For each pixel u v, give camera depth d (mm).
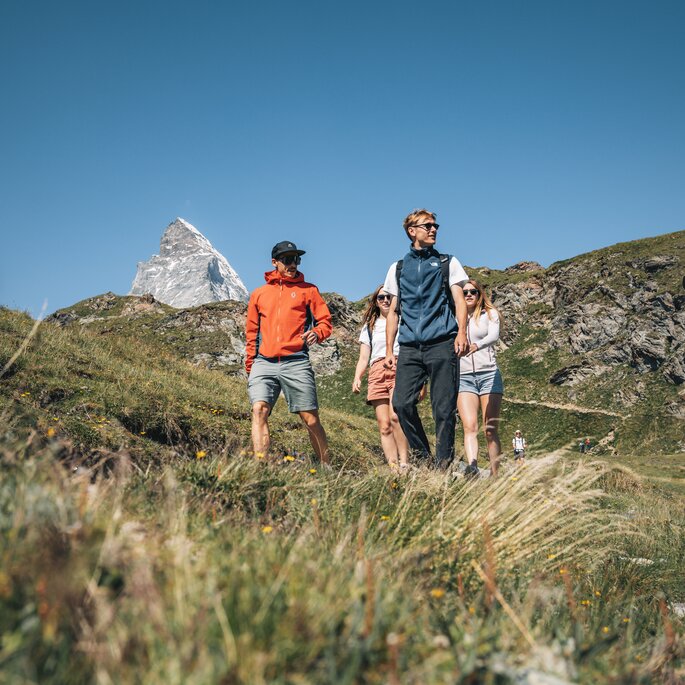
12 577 1700
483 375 7090
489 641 2084
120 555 1968
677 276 89562
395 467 5766
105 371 9352
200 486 3953
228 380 15289
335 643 1754
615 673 2127
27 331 10453
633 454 64688
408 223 5918
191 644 1552
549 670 2021
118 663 1509
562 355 92062
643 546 5926
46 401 7289
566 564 4223
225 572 2070
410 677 1674
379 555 2998
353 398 93062
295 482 4359
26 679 1407
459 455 6320
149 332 112062
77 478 2766
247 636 1616
